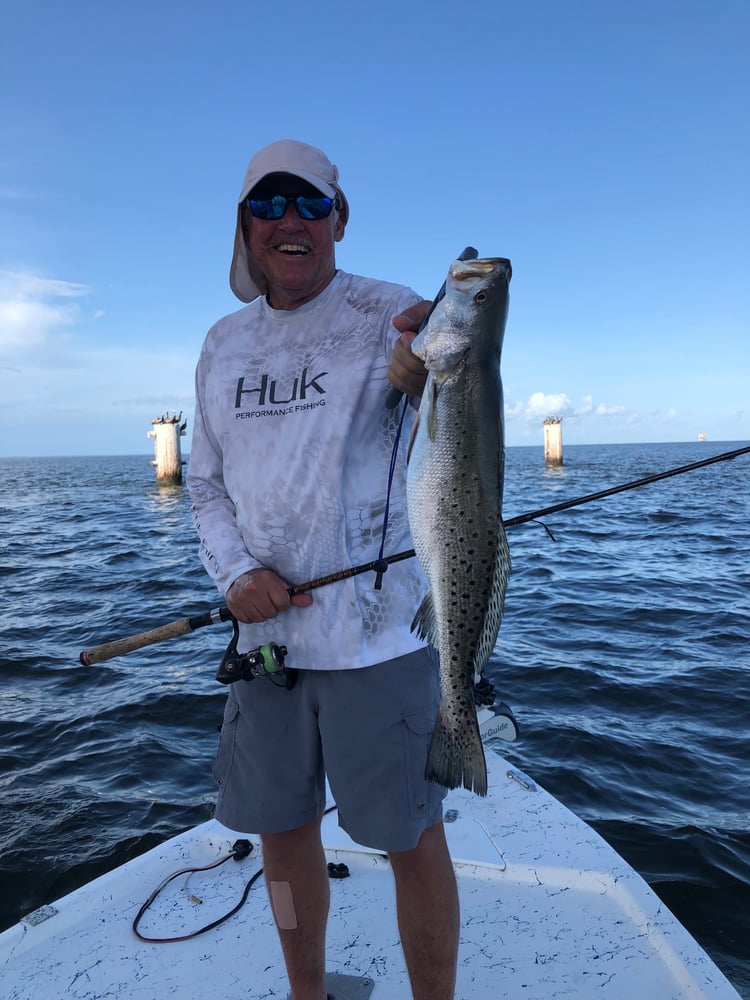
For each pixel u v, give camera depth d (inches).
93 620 391.2
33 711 255.4
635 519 834.8
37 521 957.8
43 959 101.2
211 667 298.4
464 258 81.0
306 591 83.0
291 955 88.1
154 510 1082.7
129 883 117.0
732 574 471.2
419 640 84.0
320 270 86.0
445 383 78.2
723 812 176.1
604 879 111.0
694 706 241.6
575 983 92.2
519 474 1829.5
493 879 112.7
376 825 79.7
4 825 180.4
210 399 92.1
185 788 199.2
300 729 86.2
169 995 94.3
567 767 200.2
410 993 92.7
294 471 83.7
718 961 127.3
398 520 86.2
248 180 85.8
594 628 344.8
